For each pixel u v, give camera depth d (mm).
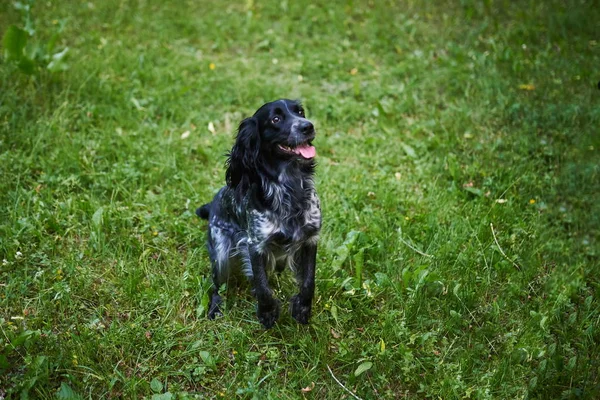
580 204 2803
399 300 2357
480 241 2602
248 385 2107
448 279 2441
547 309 2359
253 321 2320
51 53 3326
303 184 2240
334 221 2662
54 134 3018
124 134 3105
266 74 3705
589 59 3746
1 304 2318
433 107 3398
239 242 2334
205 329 2295
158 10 4344
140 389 2119
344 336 2289
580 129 3170
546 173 2943
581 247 2637
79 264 2479
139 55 3723
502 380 2131
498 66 3699
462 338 2268
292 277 2473
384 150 3115
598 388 2088
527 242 2602
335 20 4234
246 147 2223
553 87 3488
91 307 2352
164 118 3229
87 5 4289
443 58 3820
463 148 3109
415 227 2654
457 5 4465
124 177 2844
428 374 2139
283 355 2238
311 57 3820
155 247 2551
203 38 4062
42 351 2172
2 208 2639
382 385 2135
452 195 2814
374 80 3658
